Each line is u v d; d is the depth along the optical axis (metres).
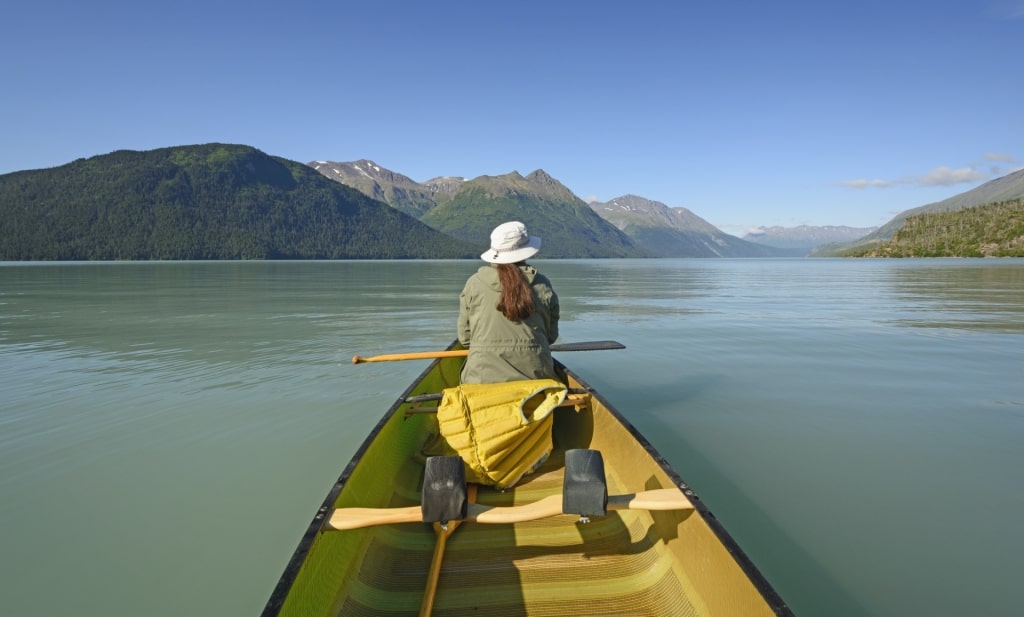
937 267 68.19
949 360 9.56
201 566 3.56
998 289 27.95
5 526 4.02
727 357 9.91
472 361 3.97
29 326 13.92
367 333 12.95
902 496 4.34
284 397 7.31
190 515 4.20
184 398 7.18
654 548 2.88
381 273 57.06
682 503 2.62
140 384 7.92
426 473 2.60
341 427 6.11
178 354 10.22
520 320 3.83
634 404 6.84
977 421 6.16
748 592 2.04
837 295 24.72
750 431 5.83
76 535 3.91
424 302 21.66
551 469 4.02
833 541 3.70
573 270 70.06
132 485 4.68
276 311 17.92
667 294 26.05
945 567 3.42
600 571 2.81
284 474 4.92
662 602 2.55
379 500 3.27
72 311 17.66
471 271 63.91
